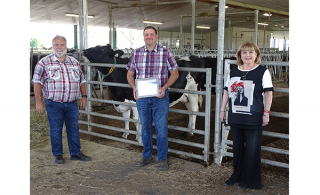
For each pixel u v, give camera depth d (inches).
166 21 839.7
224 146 138.7
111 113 227.9
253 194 108.8
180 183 119.6
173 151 153.2
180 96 195.0
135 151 174.6
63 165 140.5
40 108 136.2
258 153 110.0
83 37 220.2
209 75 136.8
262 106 105.7
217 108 138.2
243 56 106.1
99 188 115.5
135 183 120.0
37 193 111.0
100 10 661.9
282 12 768.9
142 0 579.2
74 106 145.0
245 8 687.7
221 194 109.5
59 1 552.7
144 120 135.6
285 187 114.3
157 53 128.6
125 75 180.9
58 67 136.3
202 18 802.8
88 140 198.4
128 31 984.9
